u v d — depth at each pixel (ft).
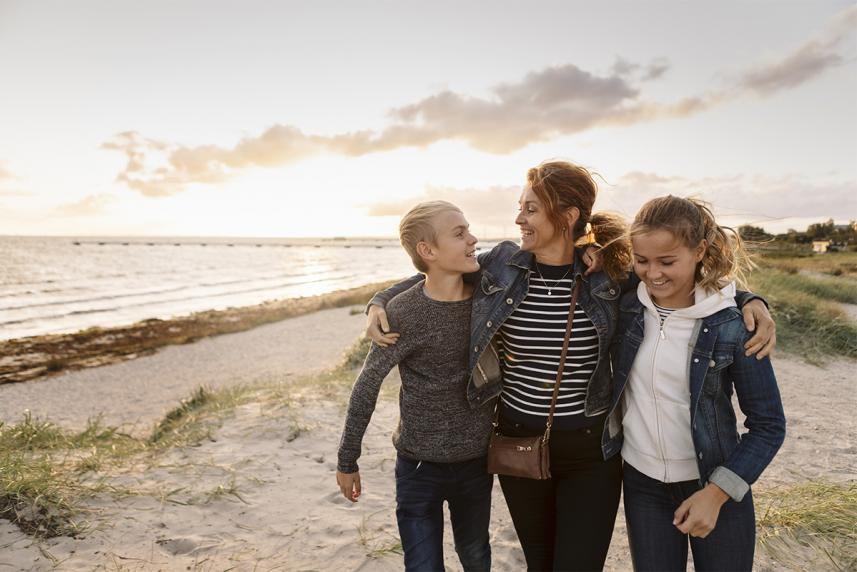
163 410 34.35
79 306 98.17
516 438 5.98
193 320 77.71
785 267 53.93
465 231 6.00
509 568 8.87
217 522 9.97
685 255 5.00
